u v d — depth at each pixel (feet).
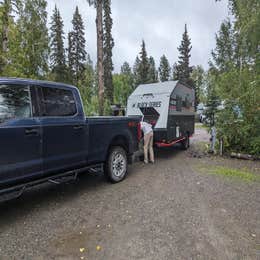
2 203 15.20
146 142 26.48
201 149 35.47
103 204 14.83
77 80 102.63
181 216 12.95
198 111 99.19
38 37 63.21
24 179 12.64
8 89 12.02
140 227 11.82
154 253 9.70
